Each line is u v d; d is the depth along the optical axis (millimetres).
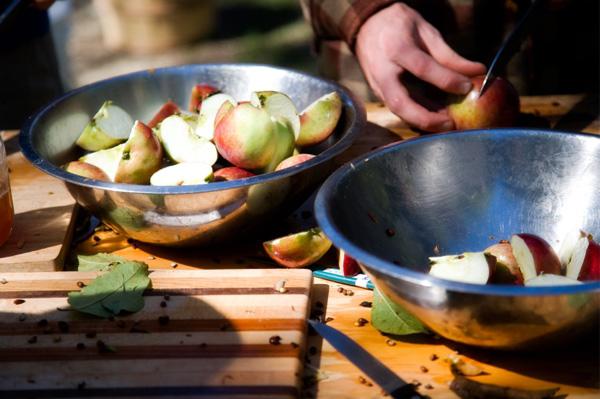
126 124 1739
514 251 1315
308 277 1394
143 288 1364
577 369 1191
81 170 1552
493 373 1196
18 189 1769
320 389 1182
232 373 1186
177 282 1397
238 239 1542
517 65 2219
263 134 1486
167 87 1900
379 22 1901
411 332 1274
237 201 1401
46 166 1478
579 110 1995
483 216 1481
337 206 1307
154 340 1262
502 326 1110
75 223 1668
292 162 1495
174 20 5484
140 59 5414
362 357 1218
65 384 1182
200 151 1555
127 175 1500
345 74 2311
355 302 1392
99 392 1164
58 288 1401
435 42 1895
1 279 1431
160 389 1164
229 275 1408
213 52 5441
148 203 1397
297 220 1625
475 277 1242
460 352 1247
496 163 1493
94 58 5473
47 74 2566
